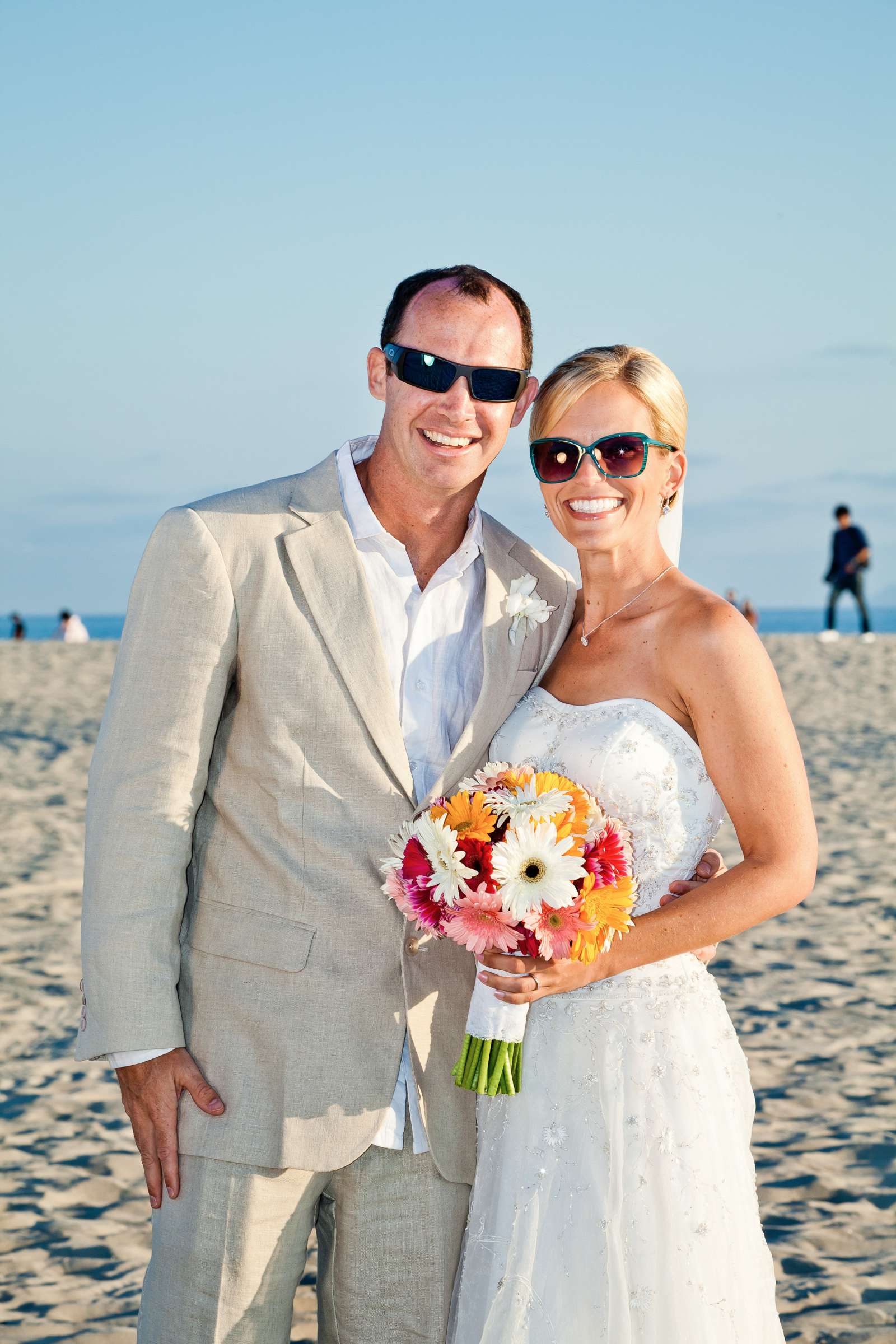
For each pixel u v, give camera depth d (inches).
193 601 95.9
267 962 95.0
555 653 110.8
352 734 96.4
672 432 105.3
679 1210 93.3
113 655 1015.6
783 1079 186.2
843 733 558.3
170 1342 93.4
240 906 96.7
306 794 95.7
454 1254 99.9
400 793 97.3
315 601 97.8
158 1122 94.2
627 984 97.3
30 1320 129.4
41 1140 173.3
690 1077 96.2
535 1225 94.6
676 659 99.3
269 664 96.5
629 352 105.7
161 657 95.6
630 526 104.4
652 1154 94.3
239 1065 94.8
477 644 106.0
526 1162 96.0
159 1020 92.7
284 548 99.1
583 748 100.6
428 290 101.6
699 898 95.0
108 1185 160.6
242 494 102.0
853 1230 143.9
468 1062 95.2
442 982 100.6
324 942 95.1
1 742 565.9
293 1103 93.5
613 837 91.3
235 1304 93.3
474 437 100.7
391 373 101.8
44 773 484.7
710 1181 94.4
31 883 312.7
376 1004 95.8
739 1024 209.8
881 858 327.3
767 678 97.3
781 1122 171.8
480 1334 95.1
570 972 92.9
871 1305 128.8
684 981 98.8
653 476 104.7
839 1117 173.0
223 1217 93.1
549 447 104.0
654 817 98.7
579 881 89.8
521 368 105.3
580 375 103.6
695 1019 98.2
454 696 104.3
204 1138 94.0
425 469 100.1
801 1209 148.9
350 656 97.2
